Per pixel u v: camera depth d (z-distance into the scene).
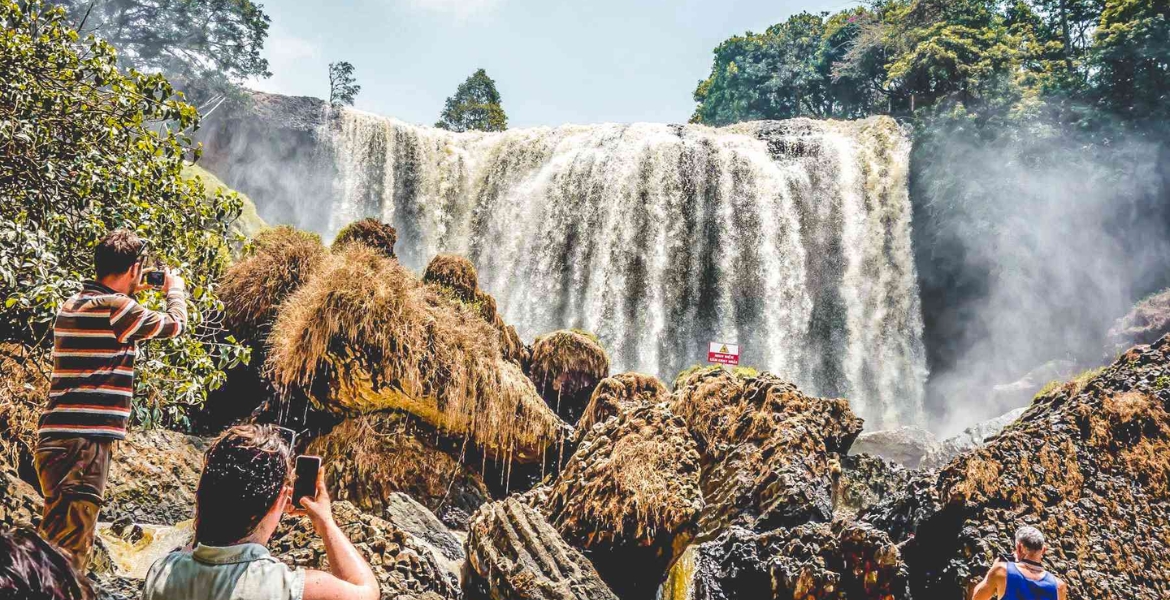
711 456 8.34
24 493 5.39
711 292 24.91
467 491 8.23
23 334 5.80
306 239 9.37
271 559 2.23
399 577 5.34
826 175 25.94
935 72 27.56
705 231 25.31
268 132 25.28
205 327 6.71
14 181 5.41
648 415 7.72
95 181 5.64
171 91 6.21
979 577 5.76
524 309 25.25
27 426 5.84
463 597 6.21
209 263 6.55
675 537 6.88
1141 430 6.53
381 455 7.77
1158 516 6.14
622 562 6.88
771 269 25.03
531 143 26.98
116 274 3.48
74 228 5.60
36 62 5.50
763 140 26.50
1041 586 4.70
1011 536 5.98
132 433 7.08
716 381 9.00
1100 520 6.09
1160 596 5.75
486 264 26.02
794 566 6.25
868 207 25.75
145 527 6.19
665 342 24.45
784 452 7.89
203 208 6.41
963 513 6.25
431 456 8.05
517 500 7.31
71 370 3.30
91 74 5.94
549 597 6.04
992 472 6.34
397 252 25.72
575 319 24.78
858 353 24.94
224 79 25.28
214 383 6.38
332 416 7.95
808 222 25.58
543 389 10.76
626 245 25.05
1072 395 7.20
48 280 5.07
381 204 25.64
